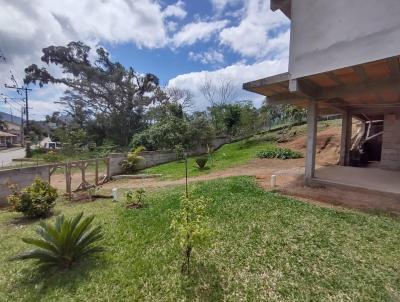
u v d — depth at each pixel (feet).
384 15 15.55
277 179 28.68
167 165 52.90
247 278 11.14
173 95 106.42
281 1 22.49
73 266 12.80
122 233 16.38
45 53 98.94
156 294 10.53
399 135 34.45
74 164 31.48
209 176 35.24
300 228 15.11
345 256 12.19
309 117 25.39
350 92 22.16
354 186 22.98
